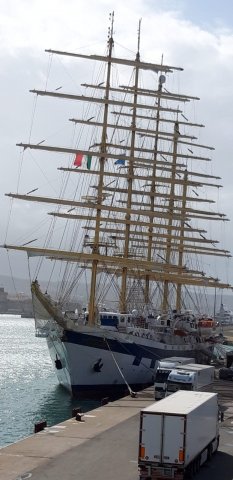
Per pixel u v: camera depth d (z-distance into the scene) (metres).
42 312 74.94
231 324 197.38
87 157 89.31
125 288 95.19
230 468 36.56
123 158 92.94
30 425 63.41
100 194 89.56
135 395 63.53
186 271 113.25
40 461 35.84
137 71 98.56
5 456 36.84
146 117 103.50
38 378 105.94
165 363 62.03
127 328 82.31
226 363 108.19
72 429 45.66
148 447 32.34
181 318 95.56
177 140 118.50
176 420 32.22
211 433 38.53
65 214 89.12
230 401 64.06
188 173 115.88
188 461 32.78
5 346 187.12
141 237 114.31
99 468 34.56
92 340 75.56
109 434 43.91
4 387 92.50
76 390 76.69
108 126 92.19
